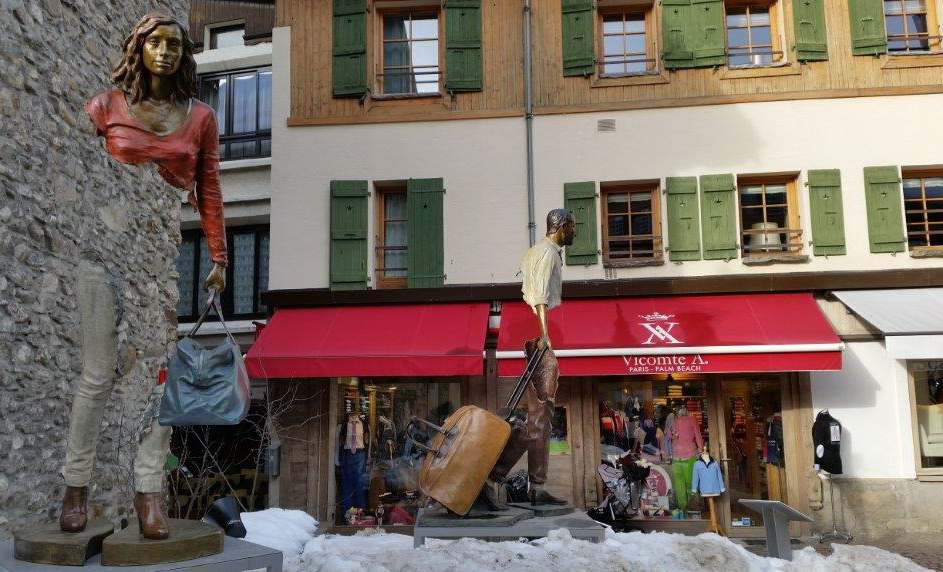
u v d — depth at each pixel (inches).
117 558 135.2
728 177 506.0
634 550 205.0
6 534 251.6
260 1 640.4
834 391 477.4
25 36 272.5
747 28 536.1
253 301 614.2
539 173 520.7
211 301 162.1
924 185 511.8
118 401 332.5
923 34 523.2
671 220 507.5
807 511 468.8
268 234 619.2
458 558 189.9
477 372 443.8
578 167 518.6
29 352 268.4
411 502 503.5
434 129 531.8
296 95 544.7
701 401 494.0
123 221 342.3
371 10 551.5
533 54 532.7
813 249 494.0
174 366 144.0
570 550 199.5
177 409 140.8
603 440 496.1
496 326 500.4
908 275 483.2
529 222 513.7
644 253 516.7
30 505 265.4
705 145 512.4
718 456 485.4
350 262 522.3
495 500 231.9
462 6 540.1
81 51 311.7
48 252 282.2
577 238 510.0
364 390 514.9
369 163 533.3
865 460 470.3
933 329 420.8
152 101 157.9
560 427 495.2
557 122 523.8
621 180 514.9
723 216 503.8
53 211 286.4
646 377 499.2
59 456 284.5
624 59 541.0
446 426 231.5
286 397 508.1
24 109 270.4
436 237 519.2
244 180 615.8
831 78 511.5
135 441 339.9
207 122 163.8
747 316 466.6
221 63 636.1
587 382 495.8
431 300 513.0
